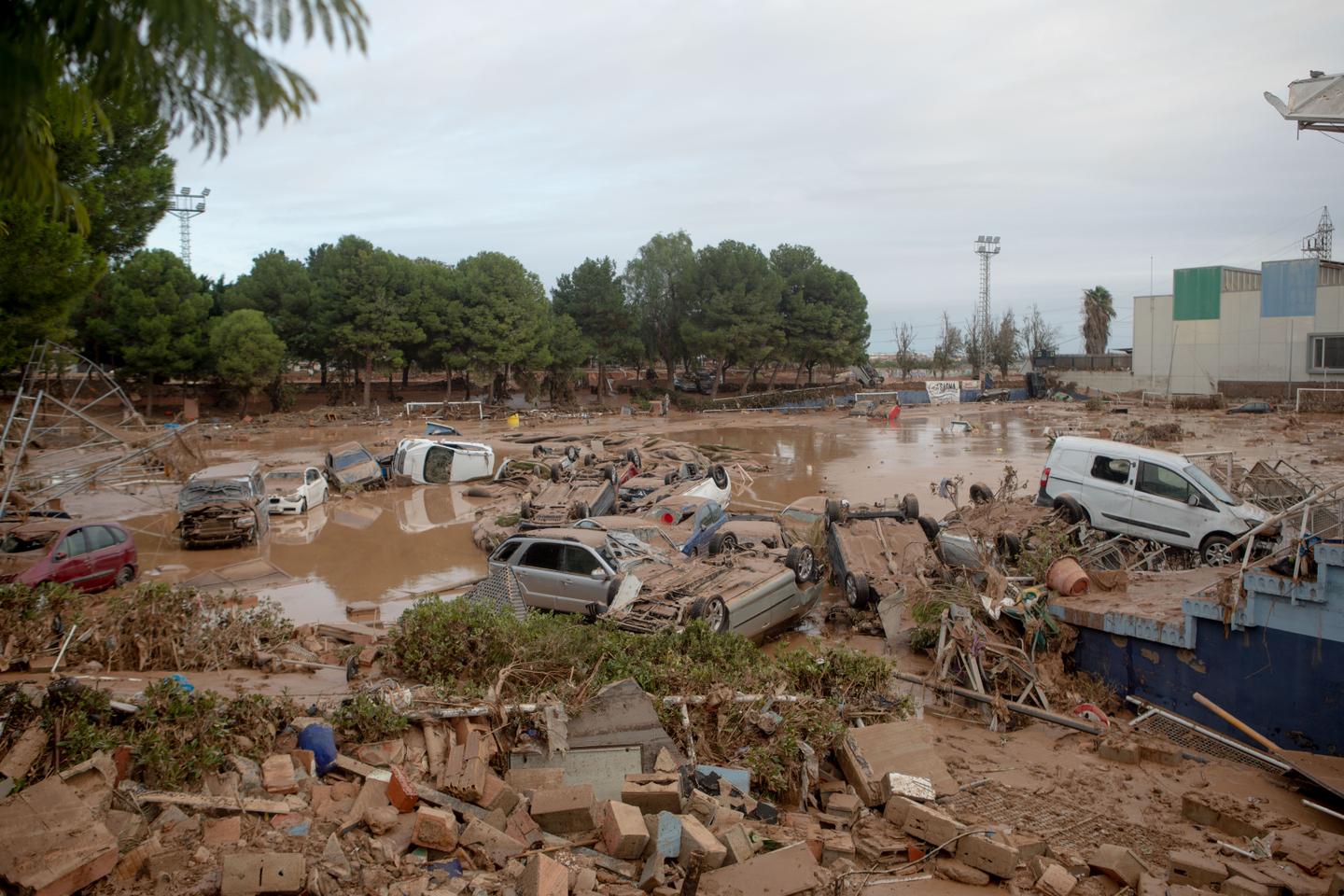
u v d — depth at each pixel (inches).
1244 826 282.4
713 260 2716.5
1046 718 376.8
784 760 303.6
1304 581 357.1
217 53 104.7
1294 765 333.7
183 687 280.4
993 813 292.7
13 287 575.5
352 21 110.8
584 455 1205.1
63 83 128.2
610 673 330.6
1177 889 236.8
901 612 502.3
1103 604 430.0
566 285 2787.9
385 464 1185.4
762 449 1604.3
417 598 608.4
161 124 116.5
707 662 351.6
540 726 281.6
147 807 224.8
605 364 2790.4
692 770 283.6
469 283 2405.3
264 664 398.3
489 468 1176.8
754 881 226.4
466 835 232.1
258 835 221.6
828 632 542.0
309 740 263.6
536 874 208.8
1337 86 473.1
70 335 753.0
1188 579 463.8
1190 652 390.0
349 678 366.6
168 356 1968.5
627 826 236.5
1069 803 305.9
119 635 390.9
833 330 2896.2
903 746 320.5
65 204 140.3
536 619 379.6
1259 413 1998.0
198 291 2230.6
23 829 197.2
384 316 2281.0
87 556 560.1
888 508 714.2
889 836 269.6
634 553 530.9
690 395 2933.1
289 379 2938.0
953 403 2785.4
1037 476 1190.3
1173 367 2420.0
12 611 391.9
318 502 995.3
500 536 768.9
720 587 492.7
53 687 254.2
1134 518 602.2
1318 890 239.8
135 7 104.0
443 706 288.0
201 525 755.4
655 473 1063.0
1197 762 349.4
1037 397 2952.8
